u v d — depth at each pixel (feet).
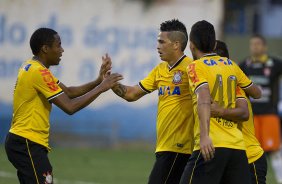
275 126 128.06
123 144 195.00
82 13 195.31
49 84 76.23
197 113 68.64
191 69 70.49
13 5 194.80
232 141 69.82
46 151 77.87
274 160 129.39
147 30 195.00
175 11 194.59
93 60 195.31
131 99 84.79
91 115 195.00
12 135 76.84
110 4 195.31
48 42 78.43
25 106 76.69
